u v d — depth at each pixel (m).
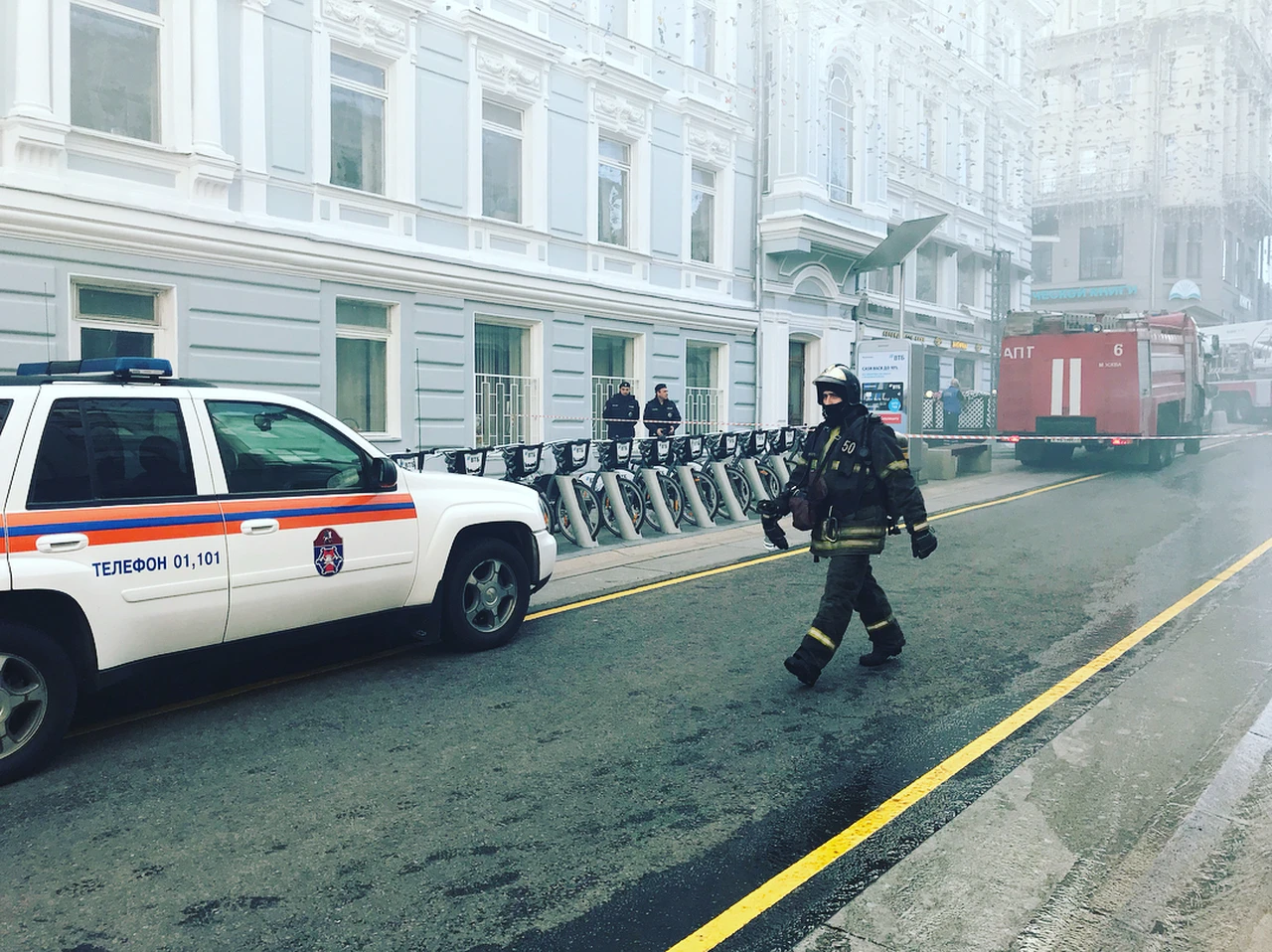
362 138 13.32
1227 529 11.12
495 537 6.79
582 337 16.33
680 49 18.30
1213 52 42.62
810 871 3.56
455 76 14.18
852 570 5.62
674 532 11.61
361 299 13.12
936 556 9.77
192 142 11.25
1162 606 7.53
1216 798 4.11
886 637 6.08
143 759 4.70
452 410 14.31
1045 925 3.17
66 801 4.23
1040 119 45.44
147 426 4.94
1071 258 46.25
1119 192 44.03
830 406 5.74
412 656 6.48
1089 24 44.38
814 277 21.50
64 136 10.09
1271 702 5.30
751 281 20.19
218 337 11.50
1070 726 4.98
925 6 25.77
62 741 4.91
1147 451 18.28
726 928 3.19
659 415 14.83
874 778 4.39
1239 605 7.48
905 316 26.27
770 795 4.23
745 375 20.09
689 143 18.50
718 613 7.61
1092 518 12.23
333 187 12.64
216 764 4.63
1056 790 4.21
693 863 3.64
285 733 5.03
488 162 15.05
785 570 9.30
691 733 4.98
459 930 3.21
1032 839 3.77
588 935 3.17
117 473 4.78
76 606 4.57
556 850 3.76
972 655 6.34
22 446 4.48
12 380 4.73
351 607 5.76
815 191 20.16
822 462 5.68
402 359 13.61
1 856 3.75
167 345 11.20
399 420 13.63
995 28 30.80
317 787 4.36
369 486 5.86
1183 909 3.25
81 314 10.56
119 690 5.79
